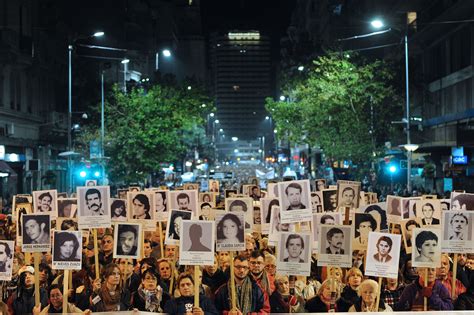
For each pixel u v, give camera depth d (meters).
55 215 17.45
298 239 11.36
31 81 56.53
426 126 62.22
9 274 11.06
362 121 49.59
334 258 11.30
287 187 12.64
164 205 17.22
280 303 11.49
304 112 52.16
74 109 67.69
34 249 11.26
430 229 11.32
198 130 75.31
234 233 11.20
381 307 11.38
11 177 52.75
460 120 53.03
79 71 68.69
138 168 54.94
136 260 15.05
